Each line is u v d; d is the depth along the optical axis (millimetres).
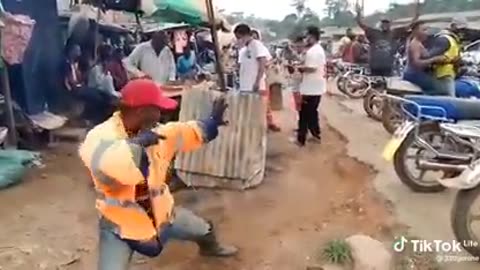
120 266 3539
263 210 6105
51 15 9258
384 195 6562
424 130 6320
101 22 11070
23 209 5977
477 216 4762
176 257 4867
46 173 7250
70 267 4719
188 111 6668
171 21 10328
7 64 7691
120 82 9492
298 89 9562
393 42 15445
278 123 11516
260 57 8734
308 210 6121
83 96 9258
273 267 4711
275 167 7816
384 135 10195
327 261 4695
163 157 3629
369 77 15234
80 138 8859
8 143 7805
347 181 7227
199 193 6652
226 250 4836
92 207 6082
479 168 4594
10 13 7910
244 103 6750
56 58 9367
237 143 6766
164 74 9188
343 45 22031
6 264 4723
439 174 6715
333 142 9594
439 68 8539
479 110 6305
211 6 9398
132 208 3510
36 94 8984
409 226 5547
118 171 3119
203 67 15672
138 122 3348
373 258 4531
